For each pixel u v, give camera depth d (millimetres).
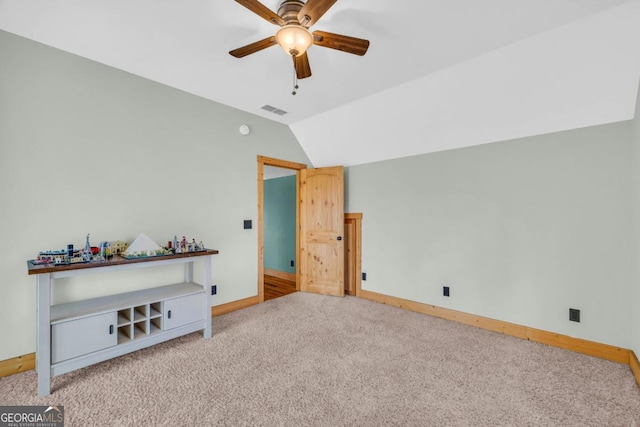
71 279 2328
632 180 2221
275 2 1745
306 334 2814
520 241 2779
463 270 3156
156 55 2375
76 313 2021
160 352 2420
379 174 3930
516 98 2523
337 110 3551
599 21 1878
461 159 3174
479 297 3043
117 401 1774
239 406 1742
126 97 2629
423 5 1774
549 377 2082
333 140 4051
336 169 4172
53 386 1916
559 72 2227
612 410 1729
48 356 1820
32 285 2150
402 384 1990
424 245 3477
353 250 4270
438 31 2033
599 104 2277
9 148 2066
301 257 4480
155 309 2531
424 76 2701
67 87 2314
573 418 1662
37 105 2180
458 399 1834
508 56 2283
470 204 3107
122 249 2459
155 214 2812
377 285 3941
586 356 2395
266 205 5887
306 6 1503
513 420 1646
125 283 2621
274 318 3240
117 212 2572
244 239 3586
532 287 2711
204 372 2115
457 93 2730
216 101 3301
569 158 2510
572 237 2502
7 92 2062
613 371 2154
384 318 3279
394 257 3760
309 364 2246
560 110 2443
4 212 2051
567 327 2529
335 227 4168
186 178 3045
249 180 3646
